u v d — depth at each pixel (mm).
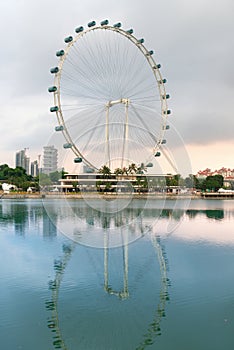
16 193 81062
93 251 18000
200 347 8094
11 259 16328
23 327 9133
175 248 18969
